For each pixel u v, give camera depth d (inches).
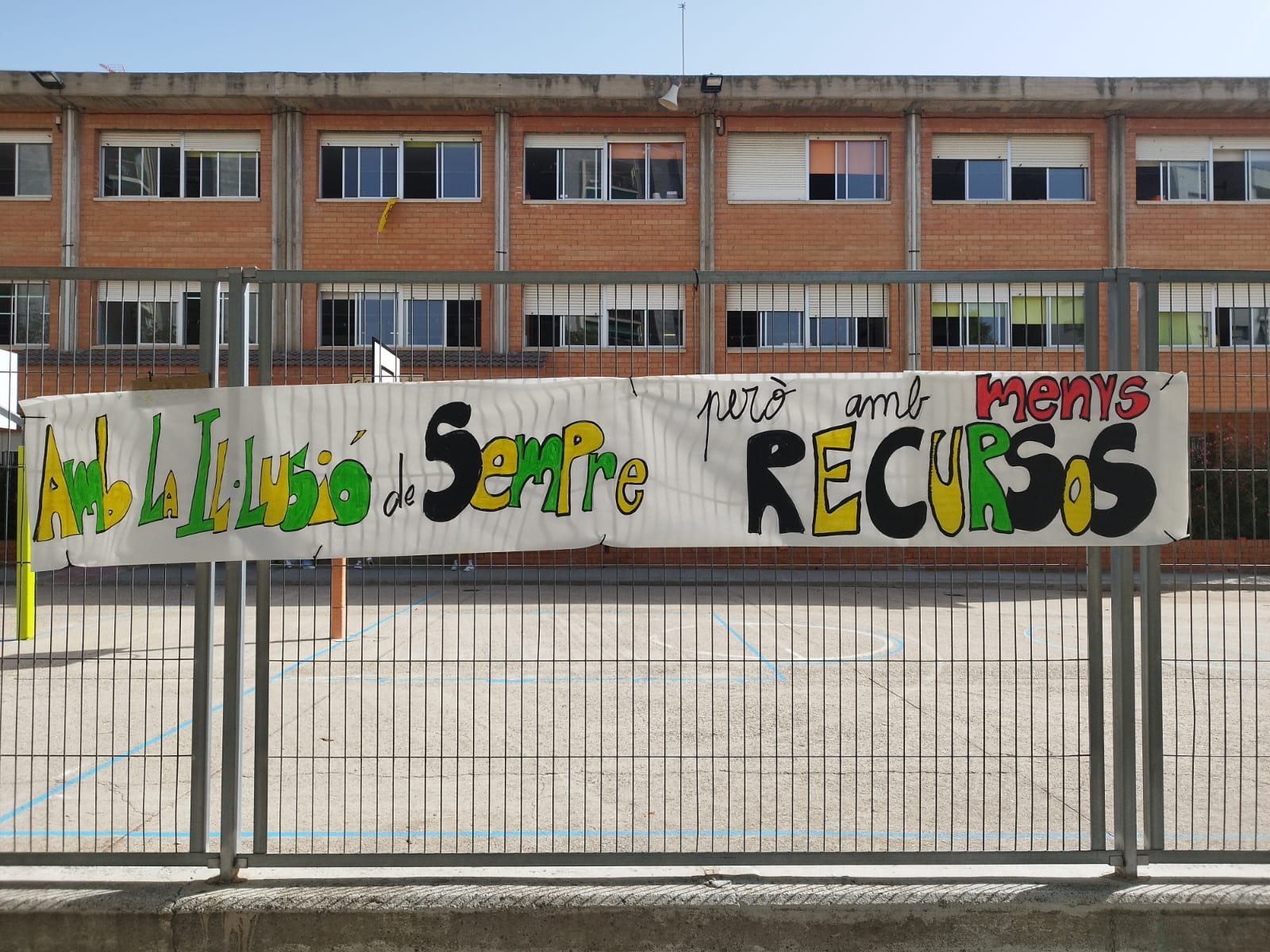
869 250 818.8
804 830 174.7
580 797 195.6
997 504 147.6
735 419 148.2
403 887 136.5
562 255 818.2
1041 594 155.4
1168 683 313.9
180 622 147.3
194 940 131.5
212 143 820.6
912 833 174.6
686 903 132.6
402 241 816.3
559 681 317.4
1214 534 157.0
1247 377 161.3
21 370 151.6
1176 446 147.3
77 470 146.9
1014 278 147.6
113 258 808.3
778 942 132.0
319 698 289.4
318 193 818.8
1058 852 142.5
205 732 142.4
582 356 155.6
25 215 805.2
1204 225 818.8
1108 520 146.6
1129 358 147.8
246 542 144.5
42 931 132.0
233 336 145.8
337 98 797.9
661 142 828.6
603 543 147.2
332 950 131.2
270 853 140.9
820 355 150.3
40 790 201.9
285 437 145.9
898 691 305.4
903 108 814.5
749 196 826.2
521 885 137.9
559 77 802.2
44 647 355.3
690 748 232.2
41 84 780.6
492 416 147.1
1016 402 148.3
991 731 251.4
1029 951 132.8
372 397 146.6
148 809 190.1
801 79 802.8
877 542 147.3
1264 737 245.3
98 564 146.3
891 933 132.5
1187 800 196.4
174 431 145.9
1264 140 826.2
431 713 269.0
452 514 146.9
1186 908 133.8
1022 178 828.6
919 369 150.6
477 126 820.0
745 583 162.9
